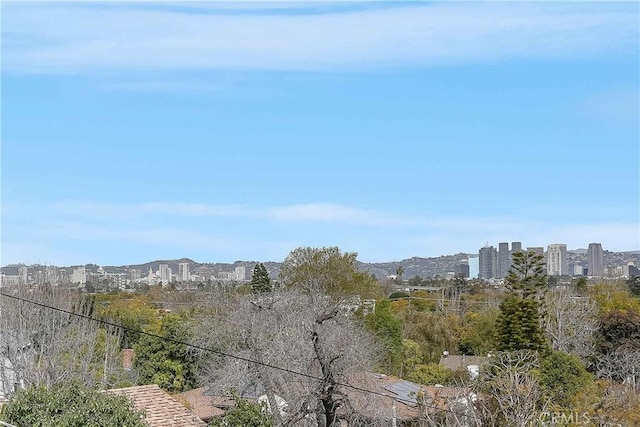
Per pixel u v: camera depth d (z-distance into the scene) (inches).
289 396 1395.2
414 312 3560.5
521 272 2672.2
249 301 1530.5
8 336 1705.2
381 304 2664.9
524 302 2314.2
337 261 3142.2
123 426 996.6
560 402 1765.5
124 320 2637.8
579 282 3946.9
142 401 1285.7
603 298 3383.4
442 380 2250.2
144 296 3727.9
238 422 1192.8
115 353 2031.3
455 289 4862.2
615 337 2600.9
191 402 1781.5
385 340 2367.1
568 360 1920.5
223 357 1631.4
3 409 960.3
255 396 1561.3
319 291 2267.5
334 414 1251.8
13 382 1690.5
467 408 1131.9
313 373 1352.1
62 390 1007.6
